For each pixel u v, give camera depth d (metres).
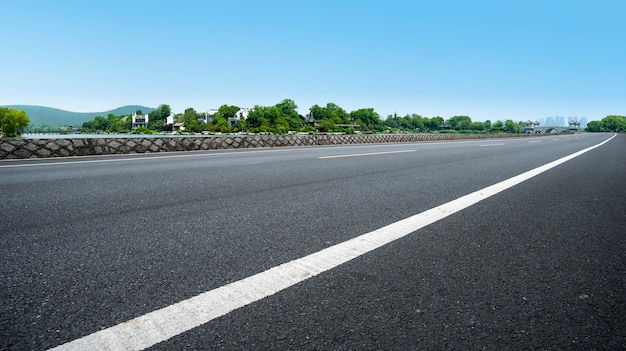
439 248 2.15
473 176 5.57
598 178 5.60
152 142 11.26
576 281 1.69
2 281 1.62
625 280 1.71
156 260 1.91
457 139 31.66
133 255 1.98
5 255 1.96
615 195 4.11
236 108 161.88
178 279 1.67
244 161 7.85
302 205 3.35
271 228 2.56
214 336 1.22
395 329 1.27
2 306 1.39
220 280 1.66
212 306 1.42
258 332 1.24
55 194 3.81
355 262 1.91
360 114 188.12
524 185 4.74
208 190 4.11
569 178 5.53
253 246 2.16
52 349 1.12
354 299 1.49
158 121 199.88
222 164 7.15
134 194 3.84
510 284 1.65
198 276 1.71
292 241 2.26
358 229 2.55
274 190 4.14
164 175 5.41
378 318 1.34
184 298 1.48
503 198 3.81
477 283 1.66
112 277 1.68
